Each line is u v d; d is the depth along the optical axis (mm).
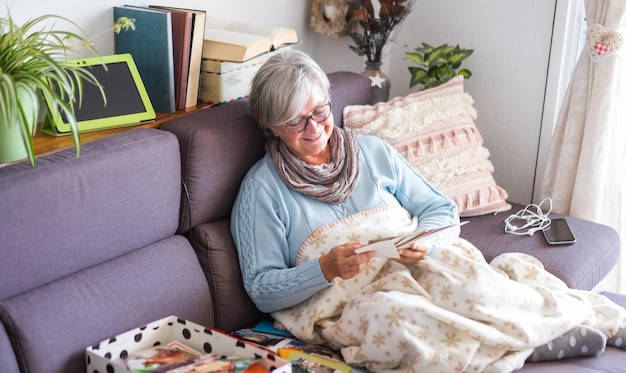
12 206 1636
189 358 1755
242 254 2117
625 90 2793
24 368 1662
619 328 2111
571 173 2867
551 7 2908
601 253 2506
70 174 1742
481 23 3072
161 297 1933
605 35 2697
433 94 2752
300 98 2078
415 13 3205
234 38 2389
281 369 1684
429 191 2334
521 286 2020
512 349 1916
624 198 2928
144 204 1927
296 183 2148
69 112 1640
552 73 2963
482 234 2572
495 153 3186
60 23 2129
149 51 2248
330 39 3219
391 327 1880
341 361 1984
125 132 1975
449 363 1859
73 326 1737
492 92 3125
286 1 2990
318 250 2117
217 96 2396
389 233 2152
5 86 1610
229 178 2170
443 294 1979
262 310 2135
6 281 1654
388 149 2348
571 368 1975
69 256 1771
